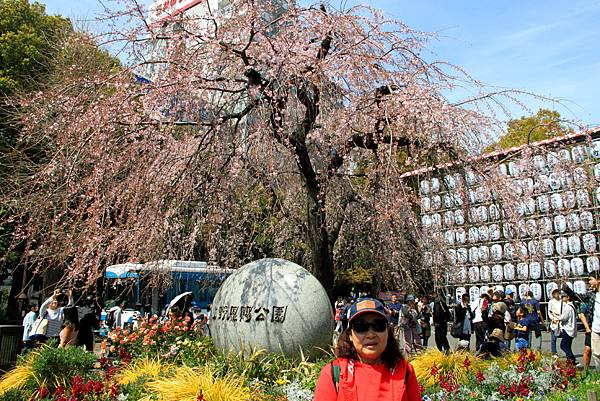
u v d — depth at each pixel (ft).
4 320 52.39
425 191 25.99
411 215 24.82
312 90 25.67
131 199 22.50
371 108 23.97
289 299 20.80
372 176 24.43
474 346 43.47
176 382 15.35
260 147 26.58
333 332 21.67
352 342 8.44
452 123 22.18
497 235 24.93
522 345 27.63
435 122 21.84
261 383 17.01
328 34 25.02
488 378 17.85
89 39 24.34
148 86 22.61
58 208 23.18
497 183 22.54
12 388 17.79
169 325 24.72
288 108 26.53
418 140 22.99
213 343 22.77
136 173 22.18
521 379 17.60
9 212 33.94
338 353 8.53
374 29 24.23
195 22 25.36
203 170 25.07
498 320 29.48
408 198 23.98
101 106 21.56
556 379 18.93
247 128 26.96
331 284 26.14
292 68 23.15
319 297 21.31
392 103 22.80
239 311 21.31
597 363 24.61
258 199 30.32
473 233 25.67
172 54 23.88
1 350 26.35
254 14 23.94
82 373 19.29
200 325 27.81
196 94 23.61
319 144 26.94
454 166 23.31
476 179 23.43
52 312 29.68
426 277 30.27
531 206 23.43
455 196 24.67
